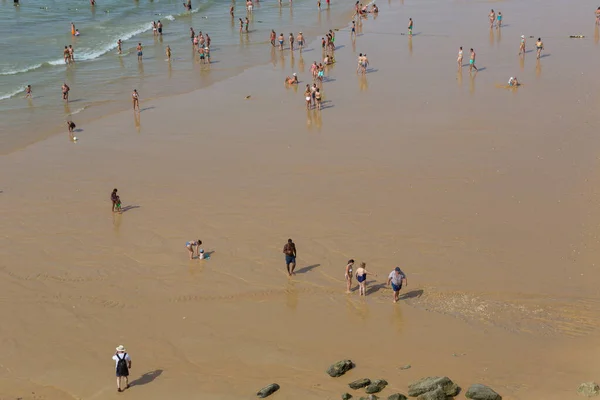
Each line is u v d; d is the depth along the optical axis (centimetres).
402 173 3153
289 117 4056
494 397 1584
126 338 2027
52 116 4169
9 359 1947
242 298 2219
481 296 2155
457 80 4703
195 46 5959
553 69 4856
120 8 8156
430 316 2048
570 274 2258
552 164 3166
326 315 2094
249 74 5109
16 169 3353
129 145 3659
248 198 2959
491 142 3488
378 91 4516
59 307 2208
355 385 1691
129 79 5031
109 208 2920
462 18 6994
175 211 2867
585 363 1723
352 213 2777
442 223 2658
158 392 1758
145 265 2458
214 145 3622
